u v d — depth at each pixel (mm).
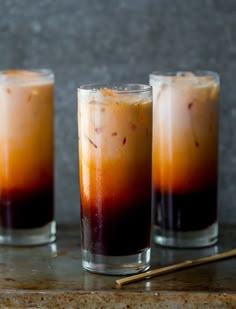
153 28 867
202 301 615
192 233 739
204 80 719
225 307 614
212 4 855
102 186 648
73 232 806
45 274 668
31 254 728
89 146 647
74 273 670
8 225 756
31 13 878
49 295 625
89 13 873
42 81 742
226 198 893
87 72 885
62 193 916
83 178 660
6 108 739
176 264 683
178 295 617
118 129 641
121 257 657
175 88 719
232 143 880
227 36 860
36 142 748
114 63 879
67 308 626
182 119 723
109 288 630
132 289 626
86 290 625
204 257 710
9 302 630
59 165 912
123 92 637
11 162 747
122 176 646
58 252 733
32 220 754
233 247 743
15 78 734
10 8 880
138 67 876
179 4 860
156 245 752
